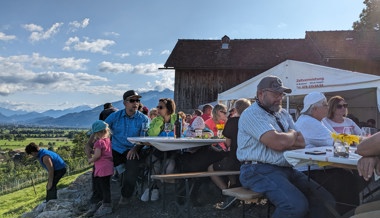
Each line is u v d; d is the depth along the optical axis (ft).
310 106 15.10
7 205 44.24
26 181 77.20
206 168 18.13
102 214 17.89
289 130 12.55
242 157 12.76
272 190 11.44
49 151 25.48
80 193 26.18
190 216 16.07
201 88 87.51
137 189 21.20
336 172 13.62
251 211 16.76
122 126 20.49
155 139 17.52
